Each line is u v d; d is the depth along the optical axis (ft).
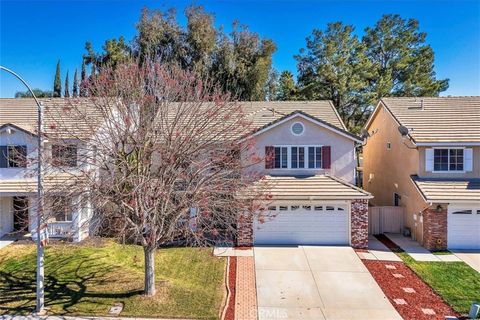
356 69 136.98
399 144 74.69
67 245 60.23
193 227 52.95
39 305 39.73
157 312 39.50
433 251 60.70
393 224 71.92
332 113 82.33
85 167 53.06
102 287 45.21
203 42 130.21
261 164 70.13
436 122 70.79
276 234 63.52
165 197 40.09
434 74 150.92
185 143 41.96
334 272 51.52
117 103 43.78
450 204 61.00
